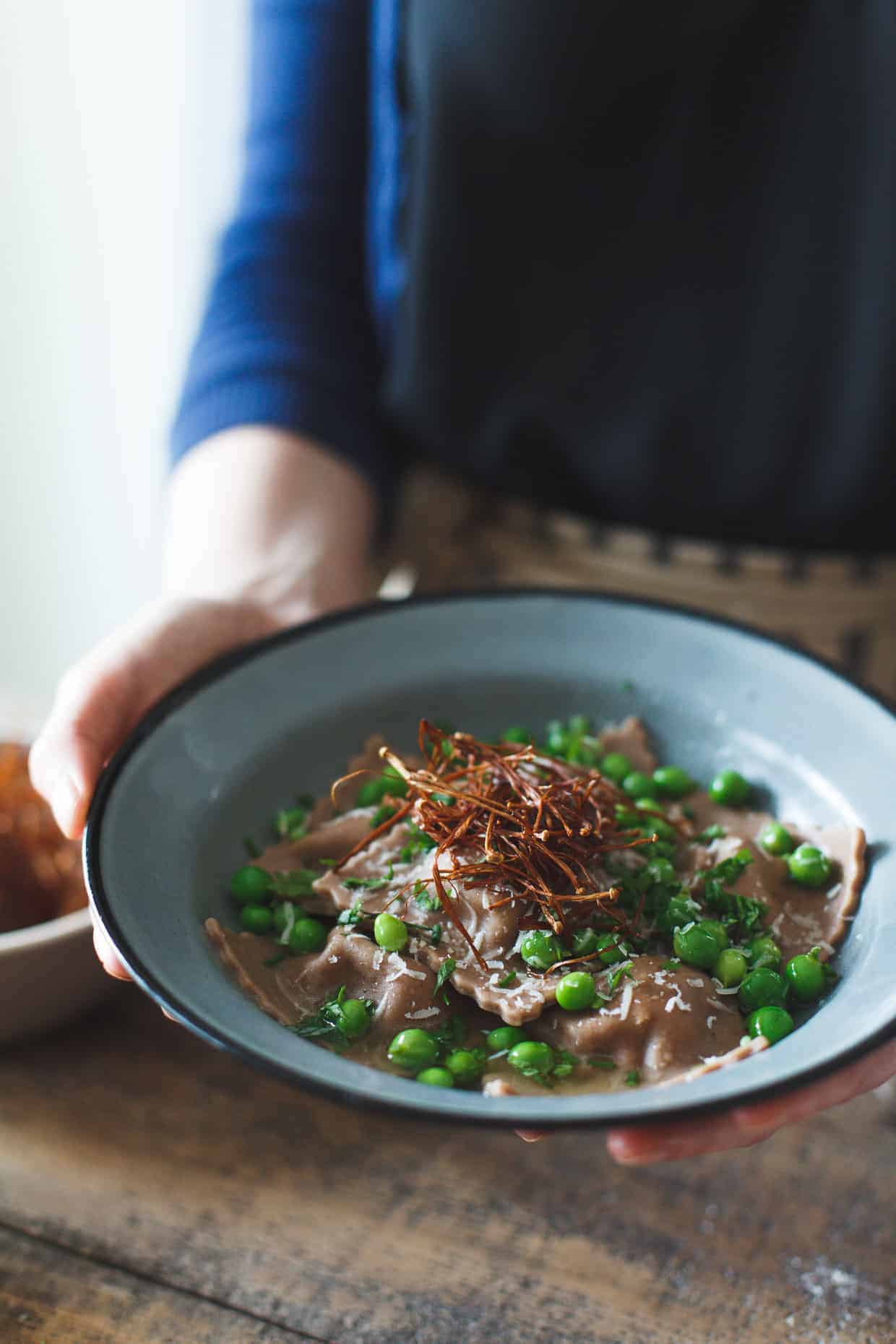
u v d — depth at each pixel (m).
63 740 0.46
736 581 0.62
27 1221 0.45
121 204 0.89
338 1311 0.43
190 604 0.51
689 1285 0.43
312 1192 0.46
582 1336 0.42
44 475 0.99
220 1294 0.43
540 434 0.62
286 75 0.65
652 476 0.61
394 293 0.63
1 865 0.52
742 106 0.56
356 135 0.65
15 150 0.88
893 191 0.56
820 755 0.47
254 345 0.62
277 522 0.58
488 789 0.45
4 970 0.46
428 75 0.57
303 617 0.54
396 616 0.50
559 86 0.55
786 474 0.60
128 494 1.00
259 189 0.65
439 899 0.43
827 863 0.45
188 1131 0.47
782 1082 0.36
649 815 0.46
